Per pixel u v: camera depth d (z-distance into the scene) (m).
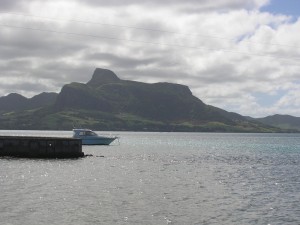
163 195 50.38
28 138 96.06
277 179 68.81
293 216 39.91
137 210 41.22
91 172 73.94
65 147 98.56
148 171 78.56
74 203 43.84
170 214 39.81
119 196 48.91
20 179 62.34
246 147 193.25
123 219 37.44
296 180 67.62
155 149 166.38
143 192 52.38
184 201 46.66
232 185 60.62
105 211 40.44
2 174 67.62
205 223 36.69
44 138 97.19
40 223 35.19
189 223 36.56
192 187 57.75
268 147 193.88
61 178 64.56
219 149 173.12
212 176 71.94
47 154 96.69
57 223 35.41
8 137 95.69
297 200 48.31
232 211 41.75
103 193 50.78
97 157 108.88
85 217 37.78
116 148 162.38
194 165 94.38
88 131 167.25
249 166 93.44
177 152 147.75
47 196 47.62
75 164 86.75
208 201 46.97
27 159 93.19
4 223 34.81
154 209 41.88
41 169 76.06
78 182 60.44
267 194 52.59
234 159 115.75
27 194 48.69
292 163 102.81
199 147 189.25
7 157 95.25
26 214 38.22
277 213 41.09
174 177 69.38
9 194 48.38
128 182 61.69
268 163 102.44
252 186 59.88
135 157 116.94
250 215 40.12
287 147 194.50
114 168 82.69
